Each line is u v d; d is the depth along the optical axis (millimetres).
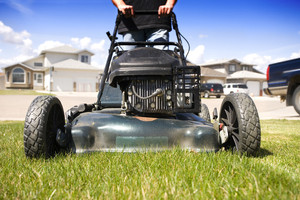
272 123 8297
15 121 9148
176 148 2973
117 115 3295
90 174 2338
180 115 3633
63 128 3270
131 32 3920
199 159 2684
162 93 3121
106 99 4352
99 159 2730
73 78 42375
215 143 3098
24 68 47500
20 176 2332
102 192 1963
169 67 3057
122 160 2701
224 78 49281
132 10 3521
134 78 3109
